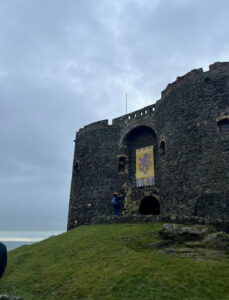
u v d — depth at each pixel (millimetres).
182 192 19391
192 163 19391
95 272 9727
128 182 27359
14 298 8125
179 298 7160
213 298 7074
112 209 25984
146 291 7691
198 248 10945
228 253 10273
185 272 8555
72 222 27969
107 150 29094
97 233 14820
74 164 31641
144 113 28359
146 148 27359
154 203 26891
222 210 16734
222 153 18234
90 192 27922
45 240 18062
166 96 24031
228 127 18953
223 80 20359
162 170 22547
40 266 12281
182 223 13914
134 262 9828
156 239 12352
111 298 7605
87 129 31781
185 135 20625
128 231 13859
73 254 12461
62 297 8555
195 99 21000
